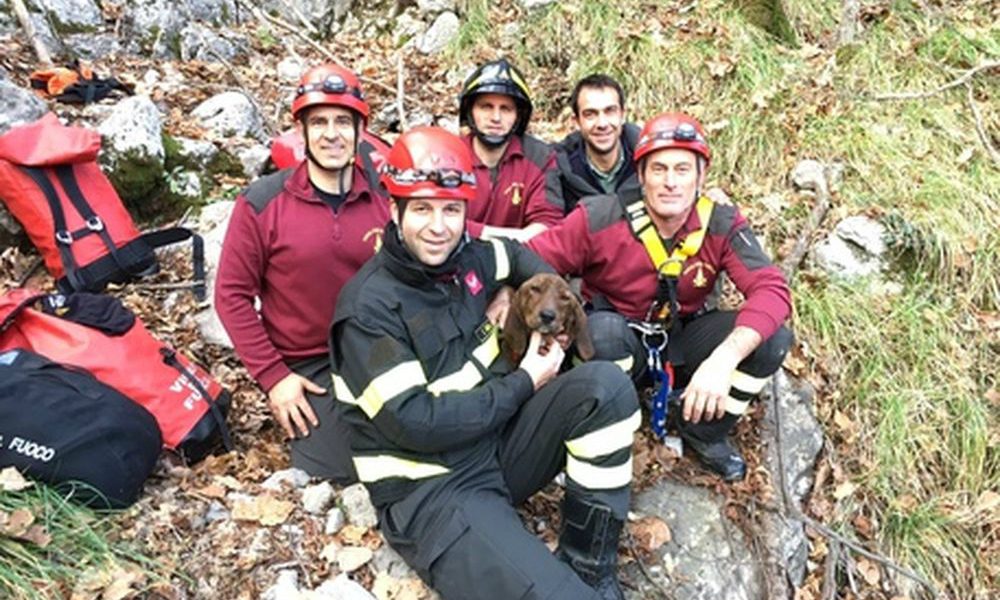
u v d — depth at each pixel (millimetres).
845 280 4289
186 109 5211
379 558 2760
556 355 2588
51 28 5387
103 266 3893
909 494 3627
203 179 4672
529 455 2605
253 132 5133
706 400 2830
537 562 2338
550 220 3951
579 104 3977
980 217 4488
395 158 2451
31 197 3824
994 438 3793
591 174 4164
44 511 2586
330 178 3020
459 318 2562
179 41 5891
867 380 3898
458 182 2400
